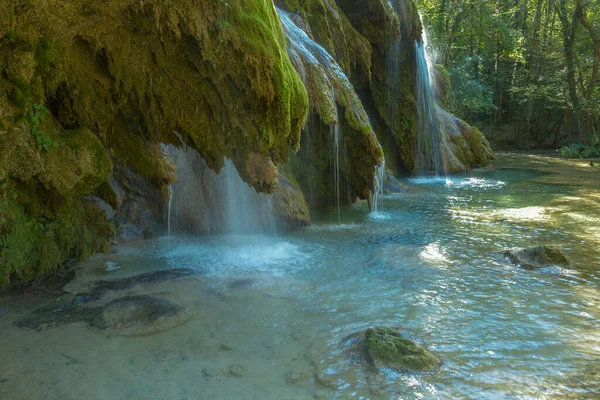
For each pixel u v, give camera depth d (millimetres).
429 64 18469
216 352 3646
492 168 17625
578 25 25750
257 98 5035
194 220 7230
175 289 4992
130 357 3561
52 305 4484
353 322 4195
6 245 4762
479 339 3861
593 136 23750
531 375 3312
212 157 5590
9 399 3006
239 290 4957
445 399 3021
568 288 5074
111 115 5301
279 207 7605
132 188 7078
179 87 5074
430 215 8992
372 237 7293
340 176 9266
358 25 12938
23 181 4773
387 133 14570
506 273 5562
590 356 3592
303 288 5043
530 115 29250
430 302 4664
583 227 7941
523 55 29250
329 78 8508
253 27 4883
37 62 4406
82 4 4309
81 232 5711
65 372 3336
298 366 3439
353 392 3111
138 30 4668
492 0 27391
